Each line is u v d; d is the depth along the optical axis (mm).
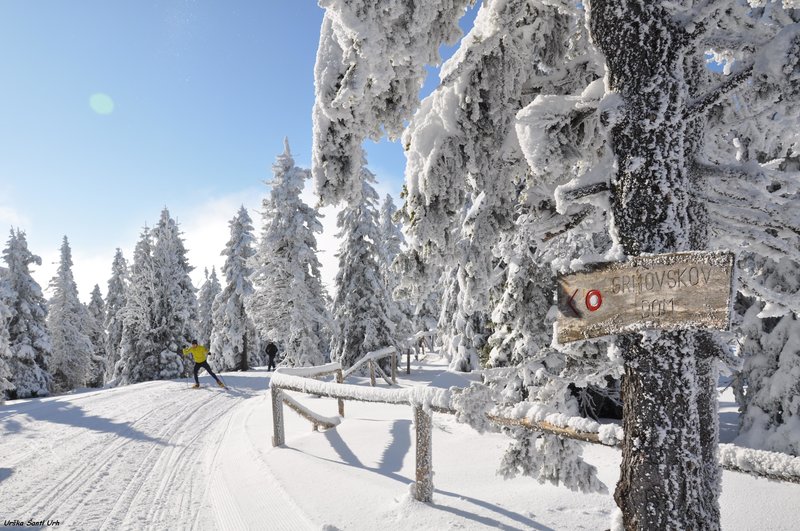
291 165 20938
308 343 19516
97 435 8266
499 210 3547
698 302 1978
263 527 3986
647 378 2178
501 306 5559
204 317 44469
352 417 8852
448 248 3645
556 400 3242
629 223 2279
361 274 23203
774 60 1890
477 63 3387
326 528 3652
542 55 3699
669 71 2203
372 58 2625
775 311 2236
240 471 5793
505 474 4207
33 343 29938
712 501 2133
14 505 4891
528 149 2852
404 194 3824
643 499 2152
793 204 2041
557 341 2424
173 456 6902
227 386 16656
